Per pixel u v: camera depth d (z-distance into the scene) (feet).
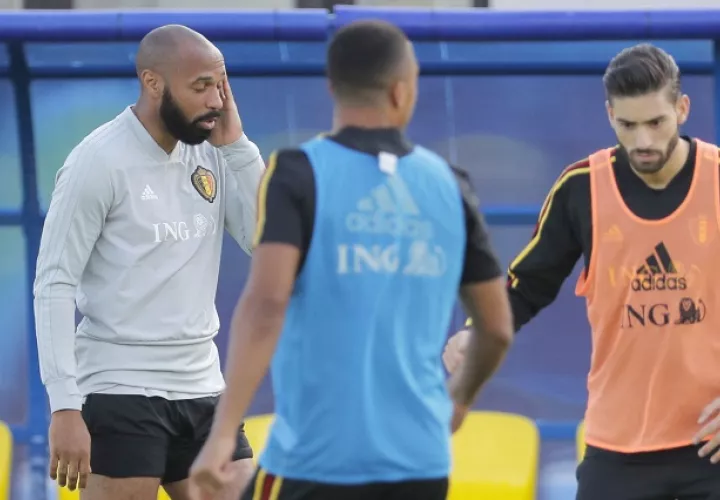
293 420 31.22
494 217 64.44
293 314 31.17
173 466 47.01
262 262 30.19
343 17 57.26
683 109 41.34
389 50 31.50
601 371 43.14
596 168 42.63
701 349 41.63
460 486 58.18
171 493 47.83
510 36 57.11
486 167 64.49
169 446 46.42
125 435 44.80
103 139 44.91
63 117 64.23
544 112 63.93
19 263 65.41
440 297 31.76
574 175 42.98
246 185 47.32
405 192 31.40
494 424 60.95
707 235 41.50
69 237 43.86
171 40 44.73
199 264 46.37
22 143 64.23
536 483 62.18
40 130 64.34
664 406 42.01
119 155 44.65
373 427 30.83
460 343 40.09
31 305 65.51
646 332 41.88
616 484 42.68
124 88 64.23
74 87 63.98
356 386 30.73
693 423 41.93
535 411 65.41
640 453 42.22
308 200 30.66
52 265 43.70
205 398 46.39
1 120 64.03
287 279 30.14
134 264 44.78
